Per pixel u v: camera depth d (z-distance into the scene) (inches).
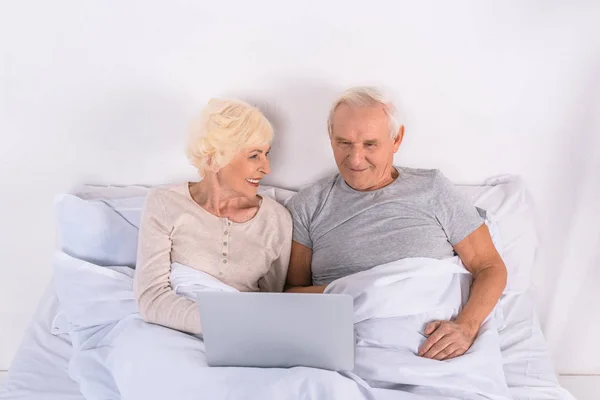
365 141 61.4
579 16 65.6
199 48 68.5
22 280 81.2
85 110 71.4
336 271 65.3
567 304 80.4
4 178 74.7
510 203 71.0
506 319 66.4
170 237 61.9
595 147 71.2
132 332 56.2
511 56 67.7
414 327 57.2
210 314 48.8
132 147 73.3
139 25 67.4
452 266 60.9
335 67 69.1
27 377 58.7
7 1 65.9
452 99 70.1
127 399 51.3
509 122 70.9
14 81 69.7
